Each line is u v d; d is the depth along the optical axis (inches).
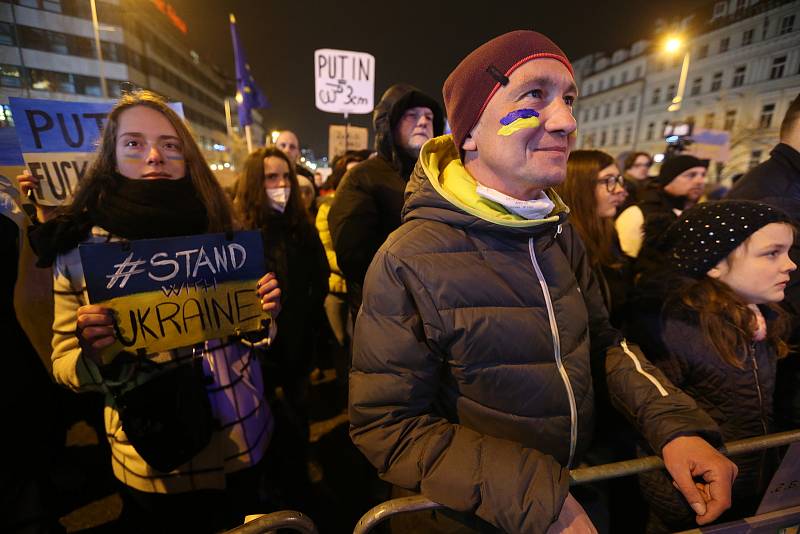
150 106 45.4
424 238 32.4
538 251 34.2
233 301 48.5
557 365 32.9
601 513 41.4
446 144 38.4
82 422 104.3
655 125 1103.6
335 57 176.1
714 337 44.8
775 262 43.7
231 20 269.3
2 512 43.0
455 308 30.9
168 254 43.7
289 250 85.6
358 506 77.6
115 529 72.9
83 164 63.9
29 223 55.3
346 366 116.6
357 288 87.6
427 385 32.1
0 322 45.3
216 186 51.9
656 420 33.3
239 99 275.7
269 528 29.0
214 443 49.7
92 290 39.8
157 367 44.3
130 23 1024.9
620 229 101.8
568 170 70.1
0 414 43.2
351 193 83.4
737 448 33.4
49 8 742.5
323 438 98.3
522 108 28.9
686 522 45.2
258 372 56.5
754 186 60.1
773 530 37.5
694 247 47.3
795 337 53.2
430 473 28.1
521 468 27.0
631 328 53.6
